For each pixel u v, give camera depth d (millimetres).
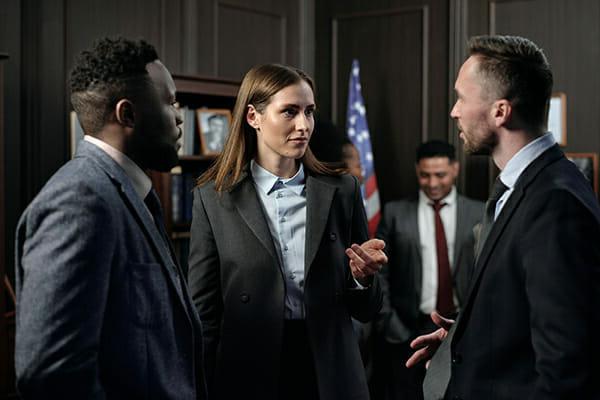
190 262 2217
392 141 4789
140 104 1510
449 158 3908
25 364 1302
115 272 1425
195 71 4285
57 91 3732
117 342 1422
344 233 2232
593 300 1382
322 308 2119
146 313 1467
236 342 2115
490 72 1610
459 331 1628
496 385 1541
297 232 2189
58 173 1453
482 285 1568
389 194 4801
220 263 2168
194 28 4273
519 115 1606
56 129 3734
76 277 1320
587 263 1392
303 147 2139
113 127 1509
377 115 4844
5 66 3553
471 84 1638
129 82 1496
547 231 1428
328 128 3064
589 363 1373
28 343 1300
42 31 3668
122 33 3998
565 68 4184
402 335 3826
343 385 2098
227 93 3900
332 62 5004
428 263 3891
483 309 1561
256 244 2133
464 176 4469
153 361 1470
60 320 1298
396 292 3922
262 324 2100
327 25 5023
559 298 1383
